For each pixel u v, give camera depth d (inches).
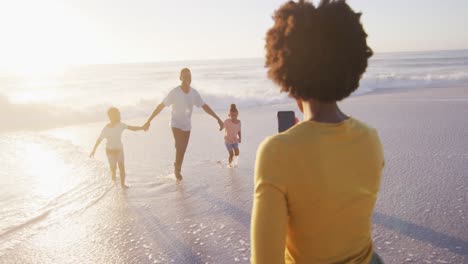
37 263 161.5
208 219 202.2
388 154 306.3
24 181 275.7
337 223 41.3
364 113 539.2
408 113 515.2
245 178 273.7
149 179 278.4
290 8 43.8
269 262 37.5
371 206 44.8
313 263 42.3
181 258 161.3
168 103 264.5
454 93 761.6
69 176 288.4
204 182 267.3
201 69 3762.3
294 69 41.8
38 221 205.0
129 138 440.8
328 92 41.7
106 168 309.7
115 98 921.5
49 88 1411.2
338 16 41.6
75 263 160.4
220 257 160.6
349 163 41.4
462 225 175.9
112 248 173.0
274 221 38.1
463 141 337.1
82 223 201.8
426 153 304.0
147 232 188.7
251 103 795.4
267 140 40.9
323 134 40.5
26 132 496.4
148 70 3848.4
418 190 223.5
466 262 146.0
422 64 2802.7
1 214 213.9
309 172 39.3
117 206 225.6
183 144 269.3
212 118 593.0
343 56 40.9
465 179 237.8
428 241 163.2
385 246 160.7
